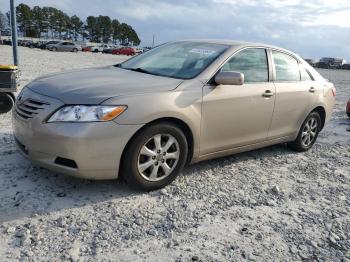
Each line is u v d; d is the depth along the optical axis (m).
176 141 4.09
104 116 3.56
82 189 3.99
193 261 3.00
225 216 3.74
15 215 3.39
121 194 3.96
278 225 3.67
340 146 6.79
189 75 4.40
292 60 5.68
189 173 4.70
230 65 4.67
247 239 3.38
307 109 5.79
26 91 4.09
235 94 4.56
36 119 3.66
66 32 119.75
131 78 4.27
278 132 5.42
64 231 3.23
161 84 4.09
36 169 4.33
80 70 4.80
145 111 3.74
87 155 3.55
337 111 10.91
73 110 3.56
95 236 3.21
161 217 3.60
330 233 3.62
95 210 3.61
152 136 3.88
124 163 3.81
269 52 5.25
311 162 5.68
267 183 4.67
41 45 55.19
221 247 3.22
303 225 3.72
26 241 3.04
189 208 3.82
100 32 123.88
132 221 3.48
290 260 3.14
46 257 2.89
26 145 3.80
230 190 4.34
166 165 4.10
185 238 3.30
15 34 11.98
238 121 4.69
